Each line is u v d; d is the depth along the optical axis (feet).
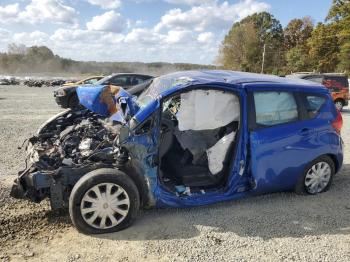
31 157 15.47
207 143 17.81
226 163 16.62
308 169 18.34
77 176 14.29
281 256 13.30
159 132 15.03
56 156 15.11
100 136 16.22
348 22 188.14
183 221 15.55
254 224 15.51
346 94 57.93
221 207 17.03
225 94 17.44
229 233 14.71
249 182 16.83
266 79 18.15
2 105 52.26
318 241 14.42
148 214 16.03
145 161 14.78
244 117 16.37
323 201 18.13
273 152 16.94
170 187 15.87
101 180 13.94
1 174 20.43
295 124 17.69
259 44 285.23
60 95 47.14
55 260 12.56
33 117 41.32
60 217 15.52
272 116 17.21
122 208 14.48
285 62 270.67
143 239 14.03
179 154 17.31
